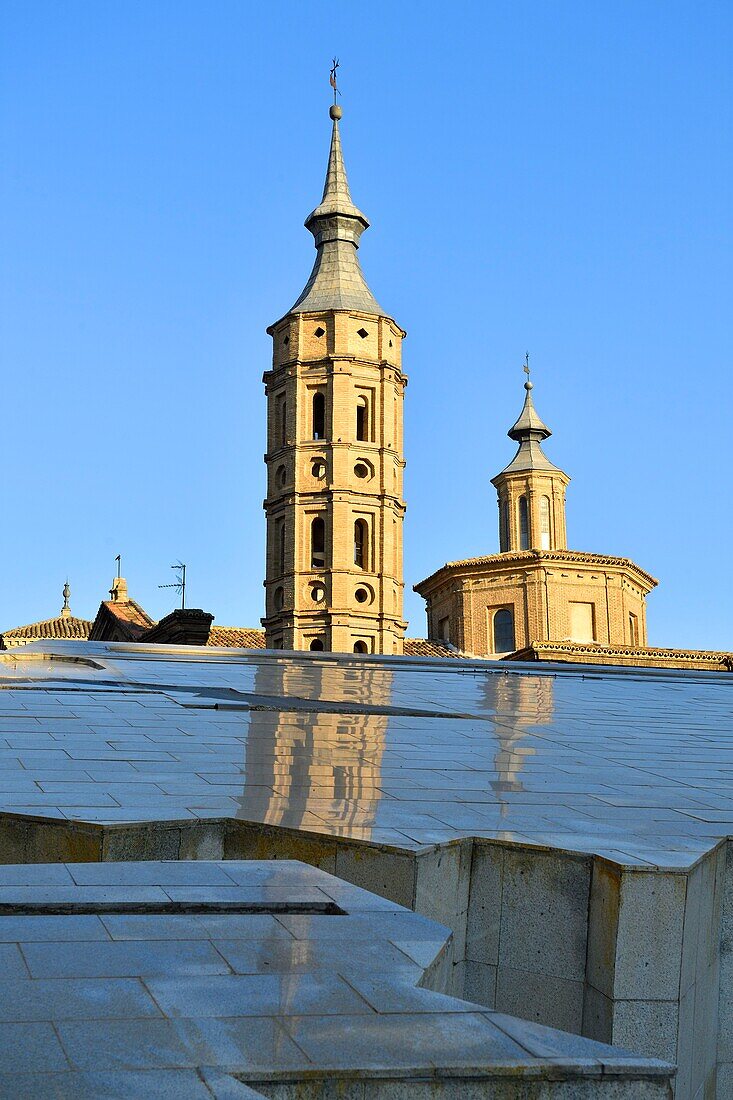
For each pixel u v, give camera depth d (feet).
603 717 53.67
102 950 17.40
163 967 16.83
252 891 20.93
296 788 31.07
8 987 15.72
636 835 27.25
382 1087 14.05
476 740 43.45
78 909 19.52
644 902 23.91
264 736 40.98
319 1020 15.34
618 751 42.29
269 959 17.49
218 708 48.42
